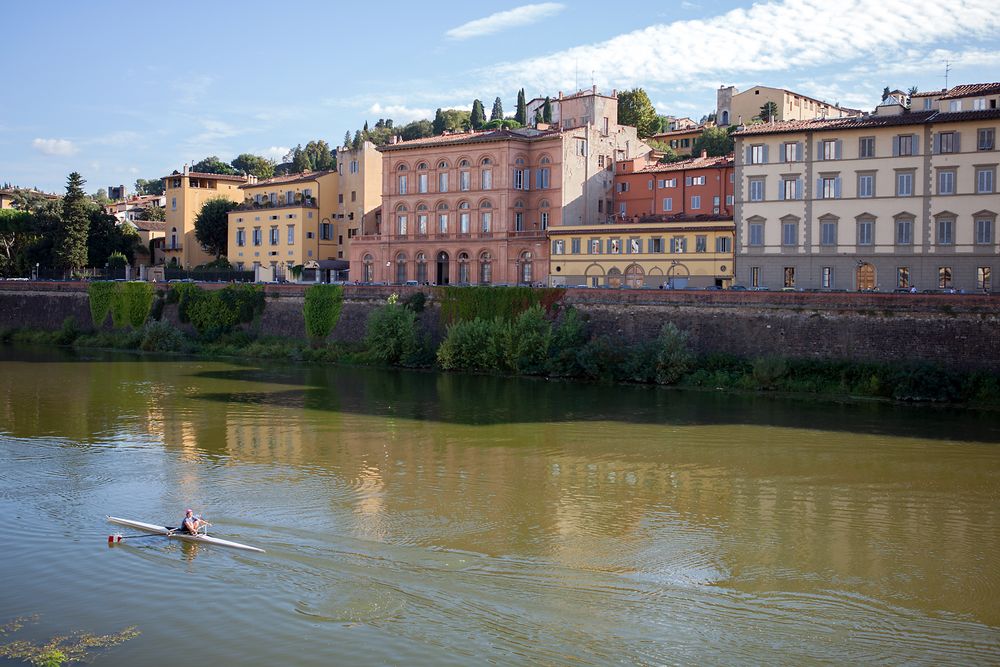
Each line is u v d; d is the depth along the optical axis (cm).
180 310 11175
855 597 3177
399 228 11906
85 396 7275
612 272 9825
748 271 8969
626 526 3934
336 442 5572
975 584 3294
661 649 2778
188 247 15050
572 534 3822
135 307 11488
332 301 10062
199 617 3011
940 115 8144
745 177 8925
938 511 4166
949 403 6656
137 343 11031
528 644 2809
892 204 8275
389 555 3550
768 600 3145
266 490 4478
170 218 15275
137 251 15712
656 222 9688
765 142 8812
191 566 3438
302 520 3991
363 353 9506
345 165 13600
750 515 4103
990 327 6738
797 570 3422
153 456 5188
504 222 10969
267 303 10688
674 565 3462
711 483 4644
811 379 7238
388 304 9369
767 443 5494
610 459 5141
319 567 3416
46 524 3941
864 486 4584
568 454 5259
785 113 15812
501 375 8450
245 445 5481
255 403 6956
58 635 2909
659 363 7719
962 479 4703
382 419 6297
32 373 8675
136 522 3891
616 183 11850
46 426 6031
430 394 7375
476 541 3722
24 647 2834
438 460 5116
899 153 8231
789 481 4678
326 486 4556
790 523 3991
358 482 4631
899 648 2802
